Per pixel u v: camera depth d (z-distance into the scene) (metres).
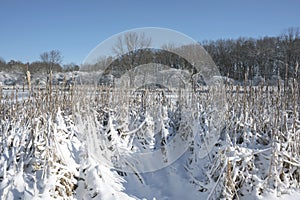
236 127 4.73
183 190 4.38
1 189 3.25
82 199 3.68
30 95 4.93
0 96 4.80
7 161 3.66
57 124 4.59
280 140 4.11
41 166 3.68
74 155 4.30
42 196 3.18
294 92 4.69
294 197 3.65
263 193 3.68
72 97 5.27
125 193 4.00
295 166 3.98
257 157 4.13
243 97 5.35
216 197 3.73
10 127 4.66
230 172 3.78
